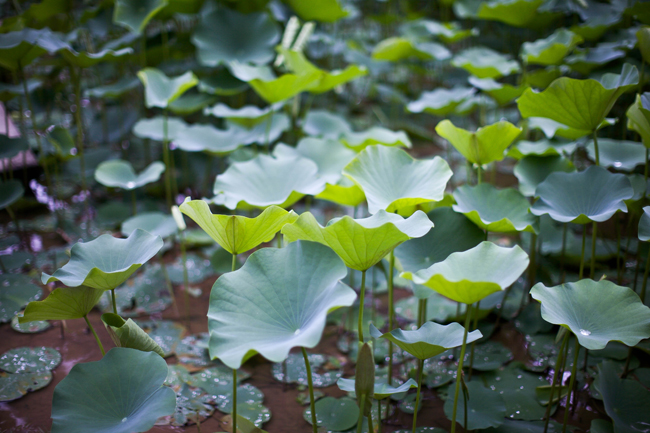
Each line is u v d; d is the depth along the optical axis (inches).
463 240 121.1
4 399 119.5
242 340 100.0
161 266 154.8
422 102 176.1
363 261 105.4
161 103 153.2
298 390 124.5
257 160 131.2
